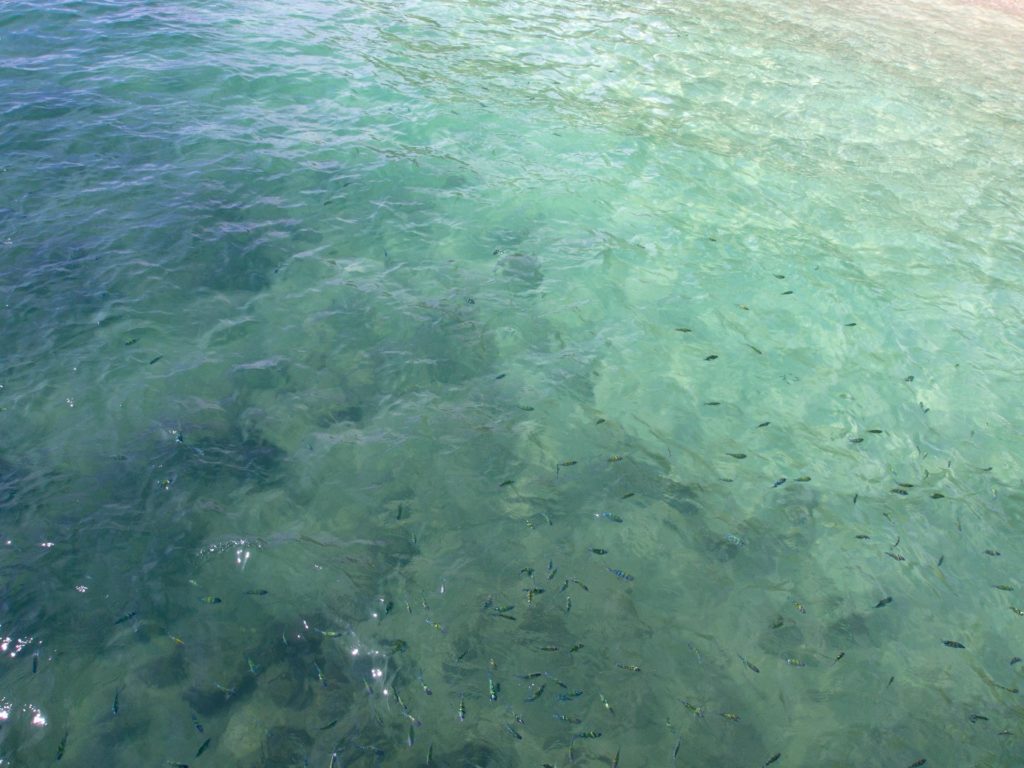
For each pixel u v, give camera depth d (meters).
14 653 4.54
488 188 8.99
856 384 7.10
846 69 13.12
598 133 10.29
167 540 5.19
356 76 10.83
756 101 11.62
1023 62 14.40
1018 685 5.08
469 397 6.52
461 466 5.95
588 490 5.91
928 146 10.94
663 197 9.20
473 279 7.71
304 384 6.38
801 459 6.37
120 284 6.89
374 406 6.31
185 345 6.52
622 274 8.01
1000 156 10.86
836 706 4.84
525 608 5.10
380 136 9.58
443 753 4.39
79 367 6.17
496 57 12.06
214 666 4.63
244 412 6.08
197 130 9.00
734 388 6.94
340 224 8.09
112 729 4.32
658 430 6.48
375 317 7.10
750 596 5.35
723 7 15.44
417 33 12.52
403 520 5.54
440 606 5.06
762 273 8.22
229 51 10.77
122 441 5.72
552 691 4.70
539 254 8.15
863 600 5.42
